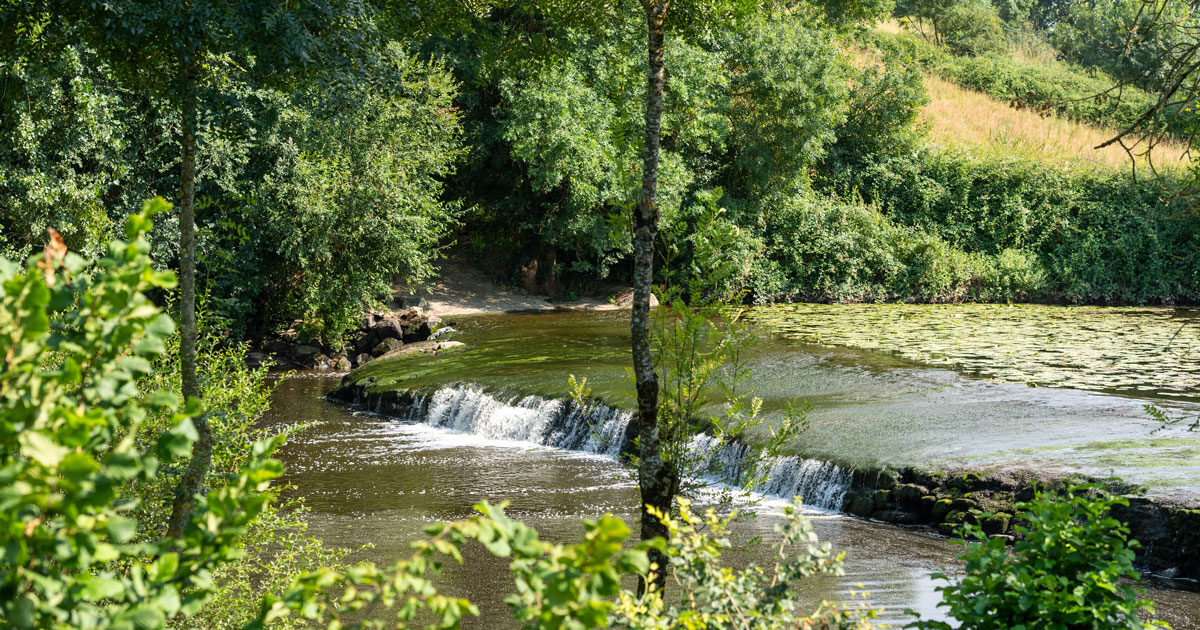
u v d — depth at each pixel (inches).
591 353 875.4
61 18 301.1
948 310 1226.6
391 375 824.9
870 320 1093.1
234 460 285.3
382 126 971.3
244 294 962.7
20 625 77.5
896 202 1494.8
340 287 981.2
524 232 1402.6
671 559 150.5
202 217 928.9
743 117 1342.3
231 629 242.4
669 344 269.1
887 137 1524.4
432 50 1188.5
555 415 671.1
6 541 76.7
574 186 1219.2
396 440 674.8
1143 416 554.3
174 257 876.0
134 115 836.6
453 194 1359.5
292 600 99.3
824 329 998.4
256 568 284.5
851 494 482.9
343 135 950.4
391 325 1031.6
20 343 86.4
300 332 1016.2
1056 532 159.8
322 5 289.6
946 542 425.7
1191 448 471.5
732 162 1357.0
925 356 802.2
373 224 967.0
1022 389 645.9
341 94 307.4
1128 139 1581.0
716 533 161.5
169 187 886.4
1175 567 382.0
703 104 1267.2
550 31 360.2
